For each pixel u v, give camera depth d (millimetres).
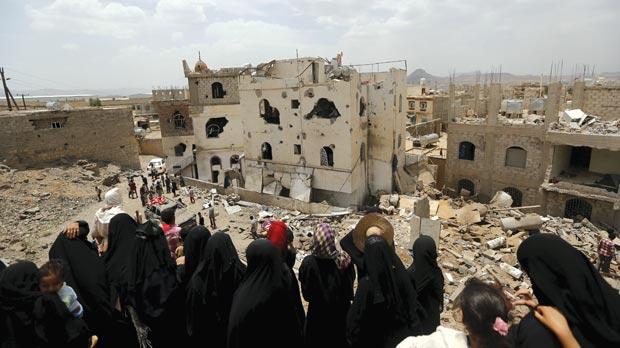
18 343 4422
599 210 25219
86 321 5559
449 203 27156
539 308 3193
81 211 30422
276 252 4980
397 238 20922
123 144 45594
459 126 31938
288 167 32656
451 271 16188
